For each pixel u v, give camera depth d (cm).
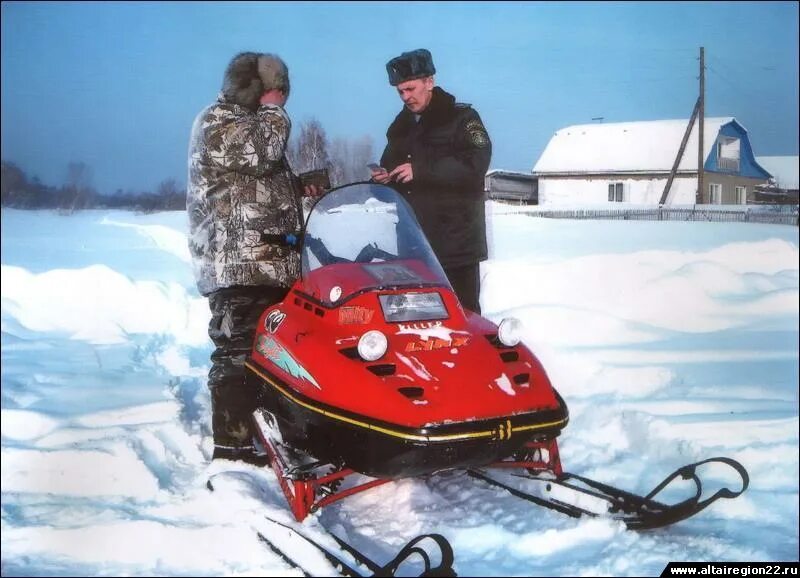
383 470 267
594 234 774
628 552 257
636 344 538
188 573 247
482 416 266
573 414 411
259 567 250
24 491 306
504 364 292
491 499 306
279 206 355
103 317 617
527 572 245
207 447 371
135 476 318
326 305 310
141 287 645
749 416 390
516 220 837
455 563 254
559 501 296
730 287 654
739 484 320
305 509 276
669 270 675
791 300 625
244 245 346
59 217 738
